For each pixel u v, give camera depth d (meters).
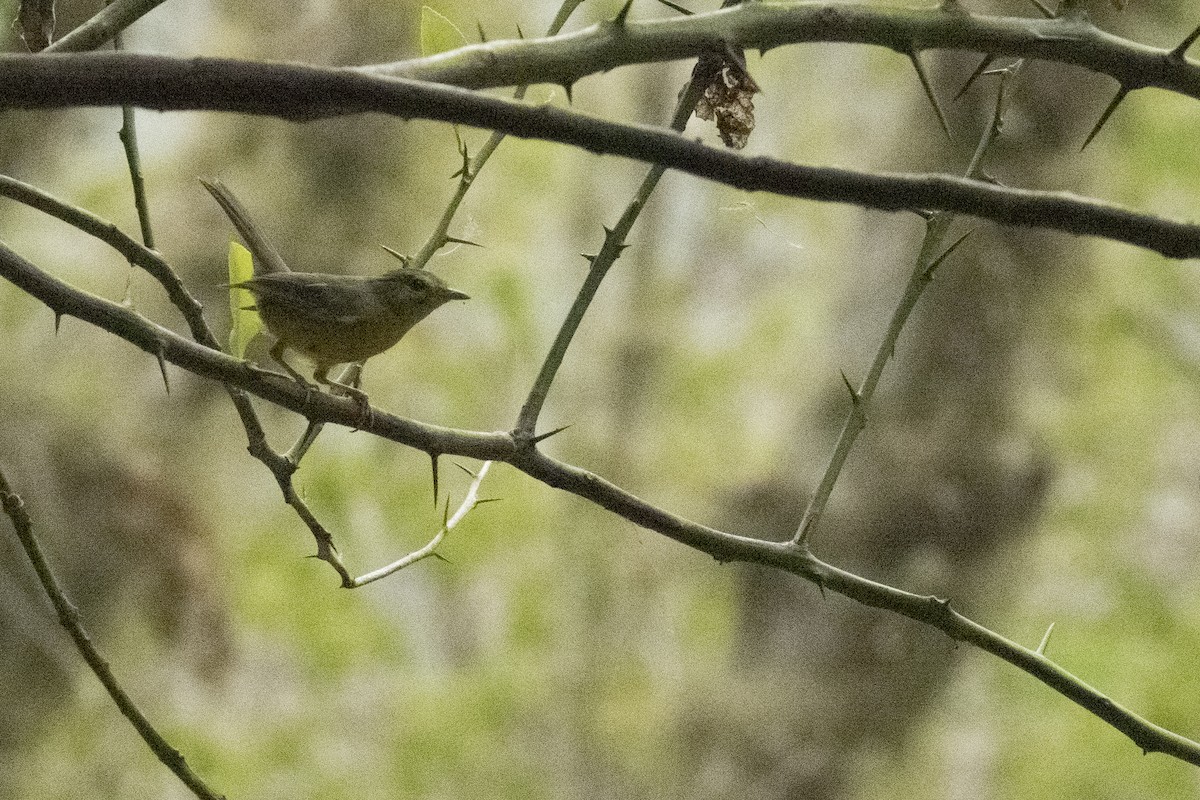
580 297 4.20
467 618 15.39
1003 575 11.50
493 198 16.36
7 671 11.67
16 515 4.54
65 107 2.81
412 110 2.90
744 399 16.39
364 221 13.57
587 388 16.75
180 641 11.59
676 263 16.78
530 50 3.54
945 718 14.04
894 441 11.30
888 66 12.64
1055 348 12.72
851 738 11.41
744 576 11.94
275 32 12.77
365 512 14.80
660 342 16.78
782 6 3.74
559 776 14.72
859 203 3.03
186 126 13.56
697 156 2.96
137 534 11.27
